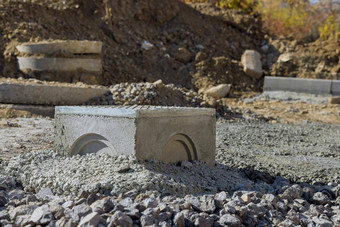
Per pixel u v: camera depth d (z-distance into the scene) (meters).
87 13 10.23
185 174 3.22
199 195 2.93
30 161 3.33
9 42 8.70
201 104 7.36
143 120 3.09
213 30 11.76
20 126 5.52
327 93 10.02
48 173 3.04
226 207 2.49
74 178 2.90
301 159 4.63
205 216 2.41
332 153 5.05
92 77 8.54
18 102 6.45
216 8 12.70
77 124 3.34
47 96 6.54
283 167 4.11
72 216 2.25
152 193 2.73
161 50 10.59
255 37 12.09
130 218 2.21
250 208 2.60
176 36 11.19
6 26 8.95
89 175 2.94
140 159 3.08
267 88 10.38
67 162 3.21
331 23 12.12
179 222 2.30
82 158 3.23
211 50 11.20
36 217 2.24
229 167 3.78
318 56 11.48
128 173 2.92
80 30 9.78
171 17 11.49
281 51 11.68
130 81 9.52
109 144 3.20
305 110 8.66
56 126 3.46
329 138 6.18
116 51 9.94
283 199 2.98
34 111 6.42
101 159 3.14
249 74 10.70
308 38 12.14
